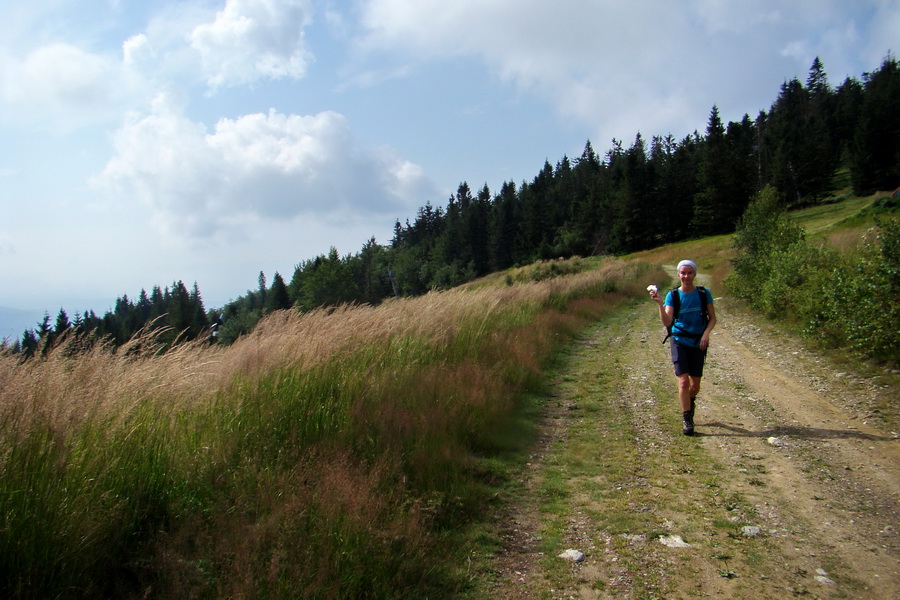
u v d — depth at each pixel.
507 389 7.27
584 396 7.81
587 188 99.19
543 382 8.45
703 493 4.35
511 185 128.00
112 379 3.62
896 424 5.41
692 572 3.24
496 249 101.44
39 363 3.45
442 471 4.64
